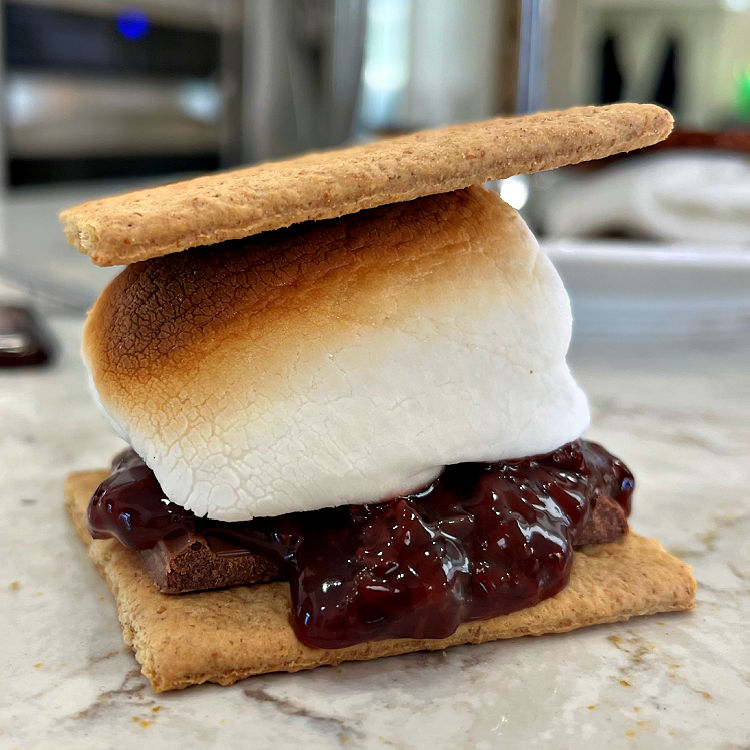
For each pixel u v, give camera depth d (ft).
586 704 0.28
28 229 1.15
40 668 0.30
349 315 0.30
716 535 0.41
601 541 0.36
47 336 0.72
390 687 0.29
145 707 0.28
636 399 0.61
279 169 0.32
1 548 0.38
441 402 0.31
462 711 0.28
